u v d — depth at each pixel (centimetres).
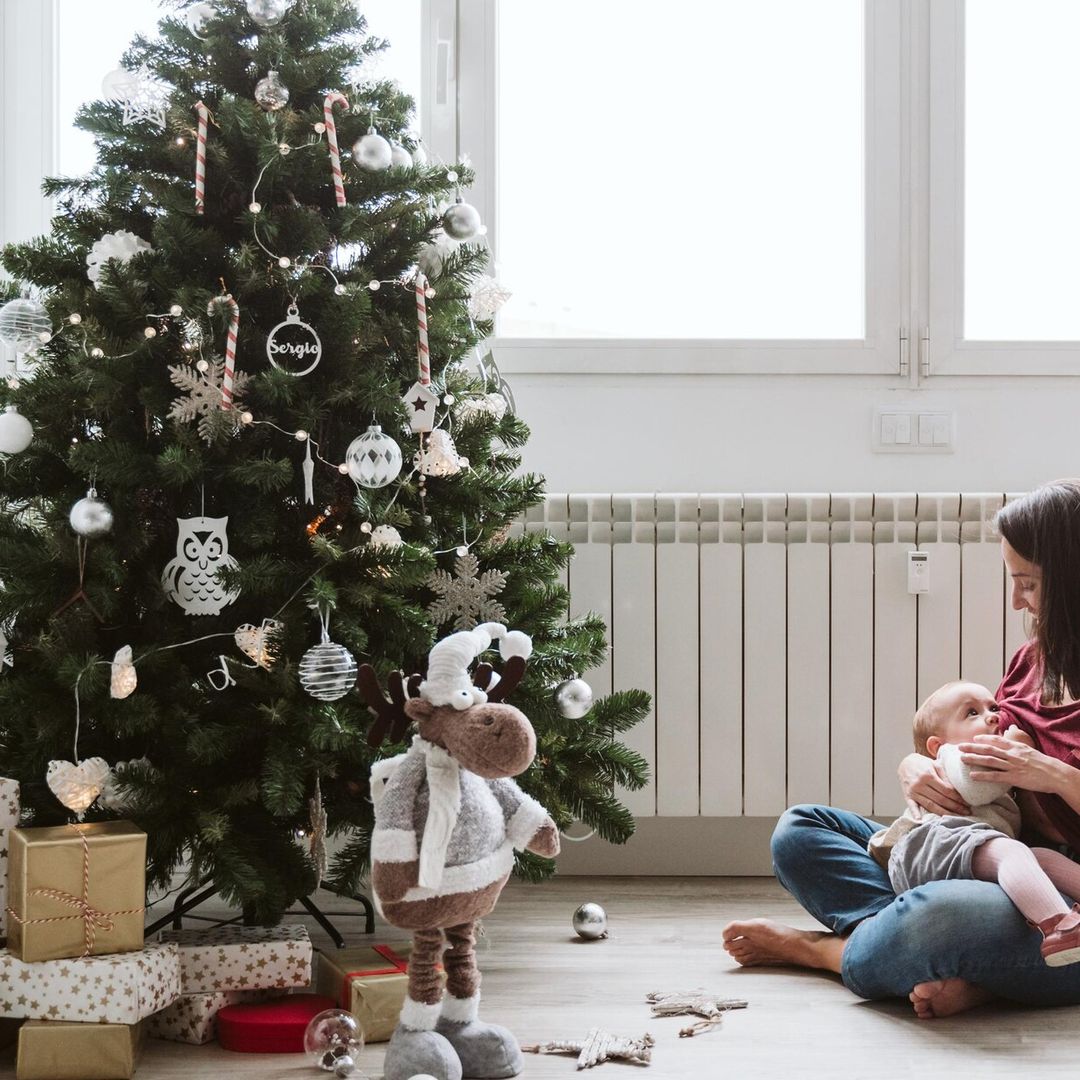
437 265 181
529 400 249
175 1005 159
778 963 185
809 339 248
